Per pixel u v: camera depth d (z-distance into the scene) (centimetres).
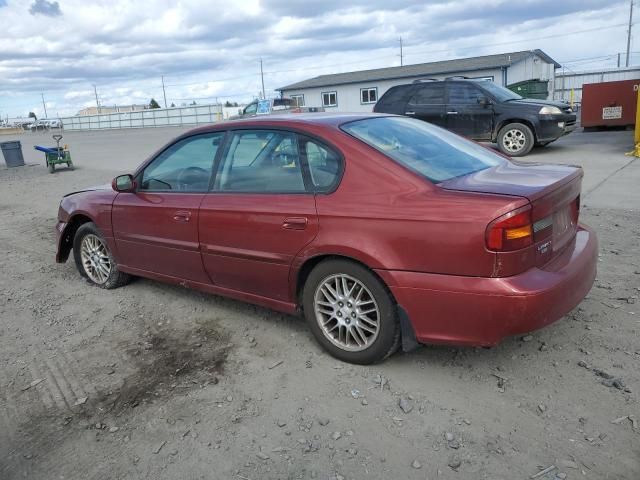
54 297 511
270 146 369
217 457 271
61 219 542
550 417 284
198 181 413
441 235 289
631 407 288
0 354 400
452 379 325
